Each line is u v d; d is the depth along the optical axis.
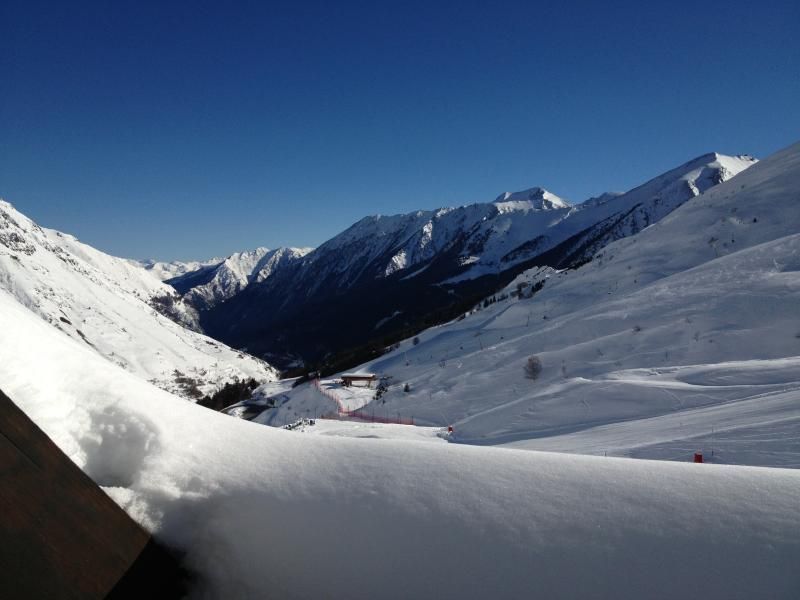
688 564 1.19
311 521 1.36
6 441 1.04
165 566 1.27
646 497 1.38
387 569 1.27
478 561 1.26
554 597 1.19
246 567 1.31
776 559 1.17
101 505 1.17
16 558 0.95
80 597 1.01
